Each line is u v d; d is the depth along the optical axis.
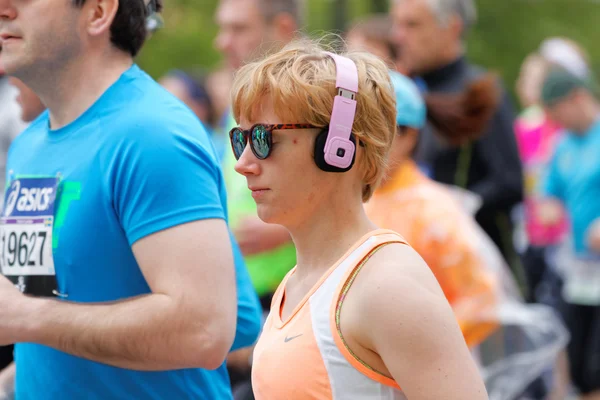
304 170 4.24
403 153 8.23
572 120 14.88
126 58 5.75
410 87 8.33
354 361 4.01
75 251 5.25
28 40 5.44
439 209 8.12
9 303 5.20
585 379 14.26
